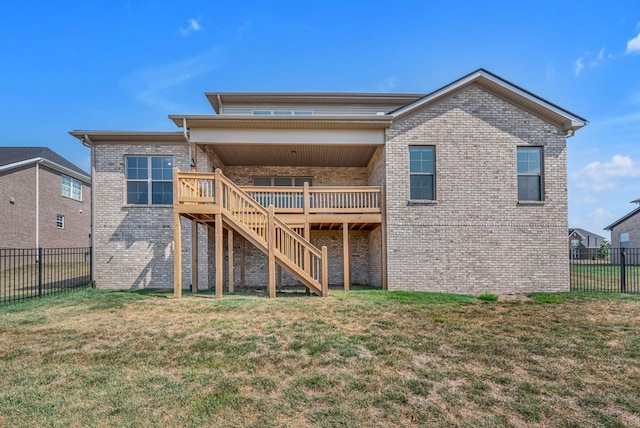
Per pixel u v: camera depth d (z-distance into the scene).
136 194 11.70
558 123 10.76
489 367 4.39
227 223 9.08
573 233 47.84
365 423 3.13
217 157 12.20
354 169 13.65
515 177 10.59
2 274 14.95
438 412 3.31
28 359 4.65
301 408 3.38
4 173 17.48
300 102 14.34
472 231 10.45
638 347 5.14
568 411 3.35
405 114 10.58
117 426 3.08
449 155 10.58
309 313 7.02
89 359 4.64
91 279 11.27
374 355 4.77
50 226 20.52
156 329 5.93
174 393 3.67
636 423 3.17
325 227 12.27
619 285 11.64
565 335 5.73
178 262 8.80
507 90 10.49
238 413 3.29
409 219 10.42
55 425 3.10
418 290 10.25
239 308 7.43
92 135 11.17
